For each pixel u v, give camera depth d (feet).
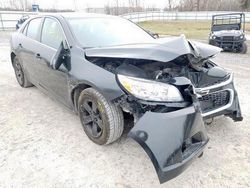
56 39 10.92
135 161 8.31
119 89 7.45
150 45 8.34
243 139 9.62
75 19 11.23
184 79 7.49
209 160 8.38
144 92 7.13
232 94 9.22
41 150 8.90
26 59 13.55
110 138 8.58
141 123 6.79
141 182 7.40
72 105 10.27
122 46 8.92
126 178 7.56
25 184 7.30
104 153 8.71
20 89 15.48
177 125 6.73
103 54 8.30
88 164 8.16
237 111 9.53
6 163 8.20
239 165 8.14
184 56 8.25
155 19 122.11
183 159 6.75
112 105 8.19
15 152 8.79
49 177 7.59
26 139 9.62
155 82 7.28
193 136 7.18
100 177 7.60
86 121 9.34
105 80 7.84
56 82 10.73
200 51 9.07
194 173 7.78
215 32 36.47
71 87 9.48
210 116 8.67
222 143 9.36
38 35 12.64
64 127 10.53
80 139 9.59
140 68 8.00
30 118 11.39
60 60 9.43
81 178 7.55
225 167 8.04
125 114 9.37
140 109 7.30
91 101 8.71
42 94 14.52
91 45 9.75
